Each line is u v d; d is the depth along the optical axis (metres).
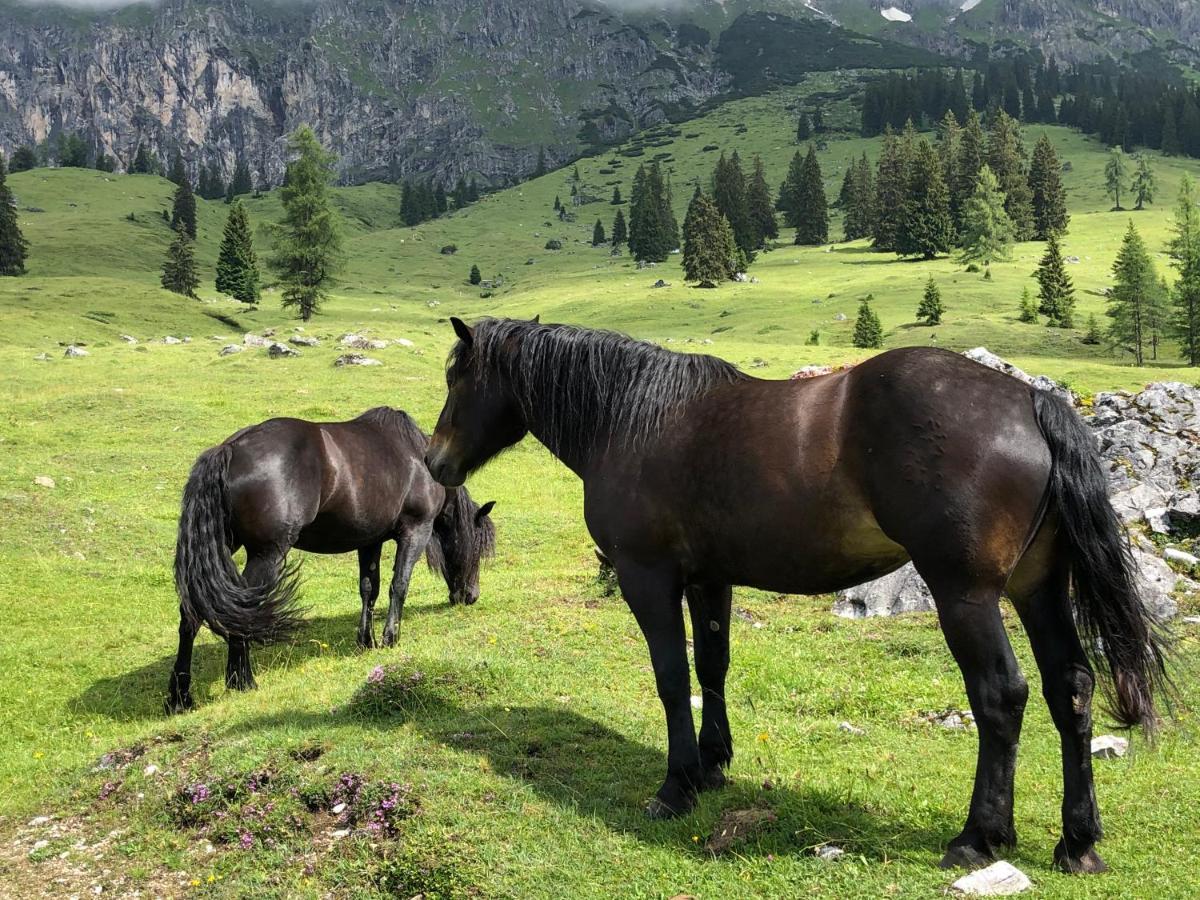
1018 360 53.28
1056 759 6.61
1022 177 140.75
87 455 24.30
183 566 8.93
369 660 9.88
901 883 4.64
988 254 115.31
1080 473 4.52
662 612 5.73
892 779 6.21
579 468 6.29
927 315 84.00
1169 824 5.29
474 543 13.17
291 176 86.25
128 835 6.54
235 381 35.78
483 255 182.25
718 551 5.45
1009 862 4.70
